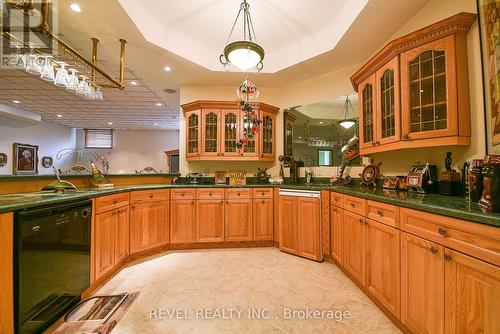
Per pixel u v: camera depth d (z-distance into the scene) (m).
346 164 2.92
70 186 2.13
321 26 2.61
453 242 1.06
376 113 2.12
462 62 1.57
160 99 4.84
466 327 0.99
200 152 3.34
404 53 1.80
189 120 3.48
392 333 1.40
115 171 8.71
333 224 2.43
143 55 2.75
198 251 2.91
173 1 2.25
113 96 4.61
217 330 1.43
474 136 1.56
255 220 3.05
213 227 3.00
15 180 1.90
